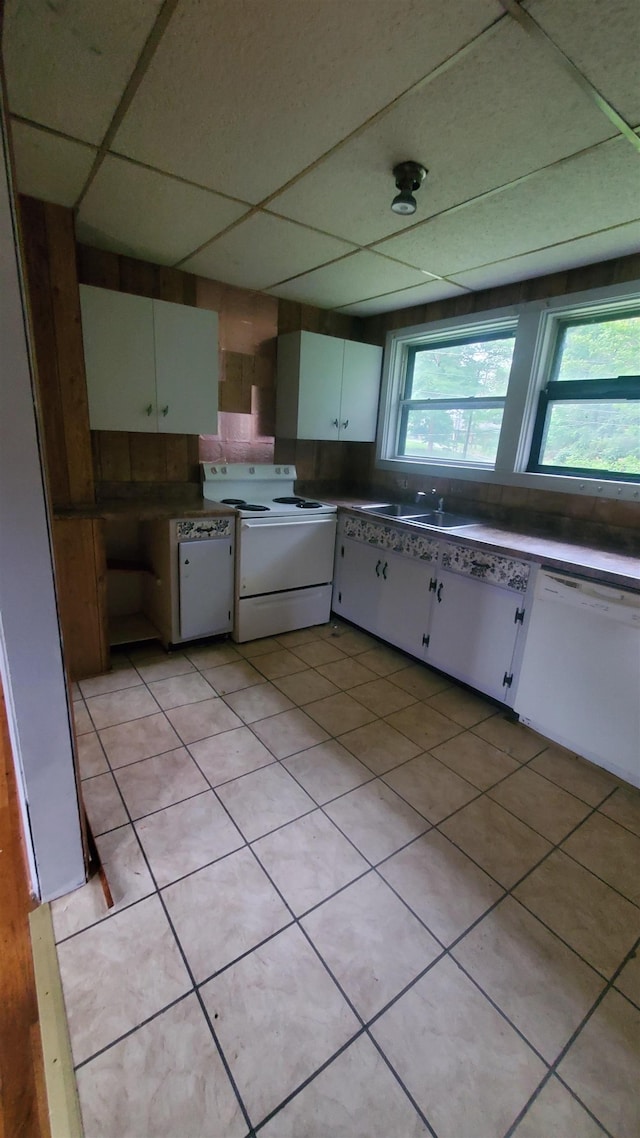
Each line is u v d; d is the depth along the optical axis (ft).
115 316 8.20
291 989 4.01
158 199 6.71
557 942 4.53
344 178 5.98
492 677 8.27
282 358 11.11
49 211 7.11
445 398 11.14
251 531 9.80
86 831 5.12
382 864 5.25
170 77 4.37
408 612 9.70
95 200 6.80
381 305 11.28
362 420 12.08
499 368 10.05
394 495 12.23
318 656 10.03
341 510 11.04
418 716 8.09
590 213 6.46
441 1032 3.79
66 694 4.31
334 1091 3.41
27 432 3.71
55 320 7.60
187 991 3.95
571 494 8.77
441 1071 3.56
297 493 12.60
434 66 4.09
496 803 6.24
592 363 8.60
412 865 5.26
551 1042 3.76
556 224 6.82
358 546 10.73
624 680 6.44
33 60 4.18
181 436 10.32
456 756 7.13
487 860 5.38
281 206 6.75
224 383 10.64
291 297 10.94
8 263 3.38
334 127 4.99
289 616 10.96
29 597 3.97
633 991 4.15
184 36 3.88
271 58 4.09
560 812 6.14
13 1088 3.36
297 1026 3.77
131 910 4.60
